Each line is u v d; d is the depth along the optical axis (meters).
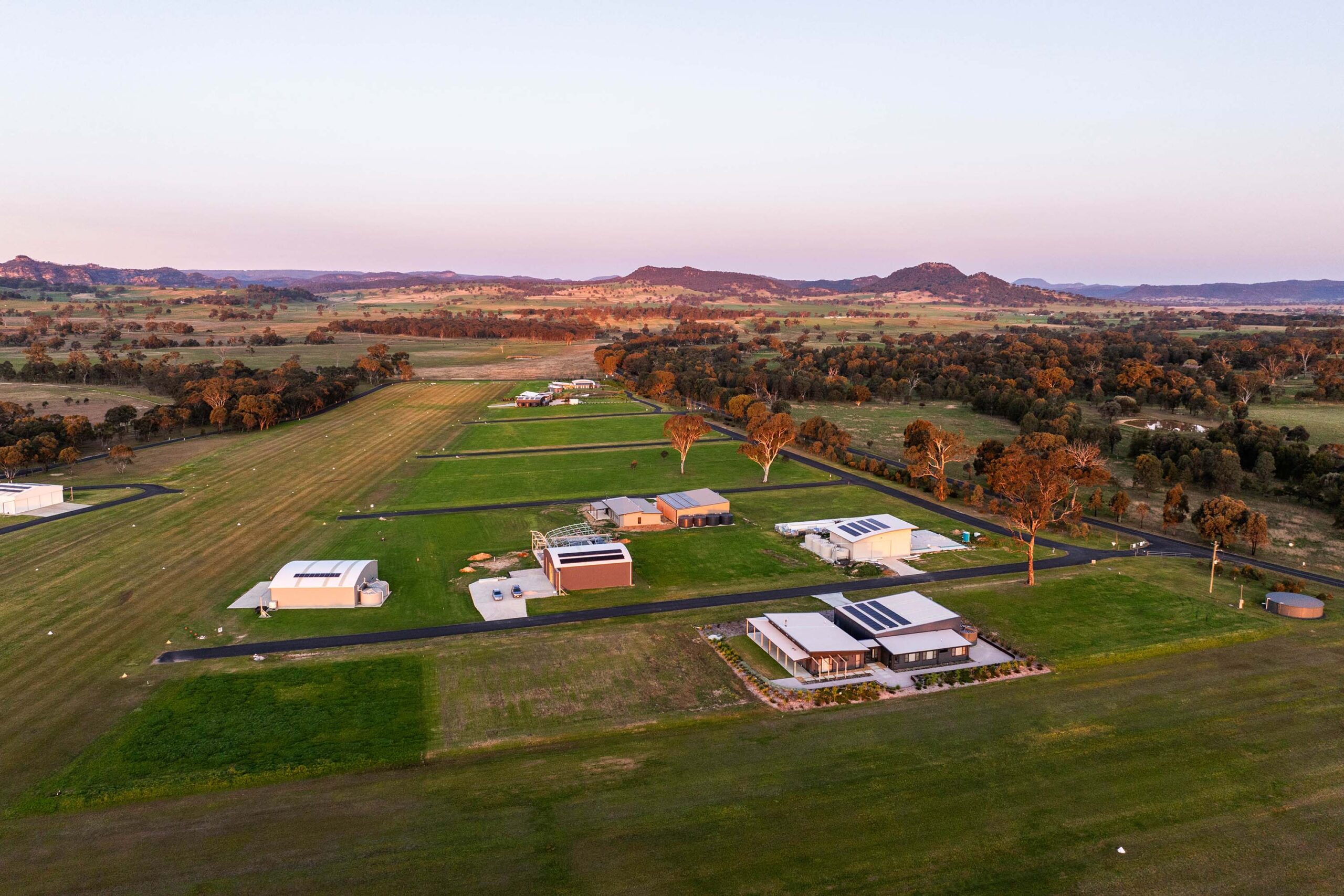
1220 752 44.56
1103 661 57.00
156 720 47.62
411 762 43.47
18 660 56.09
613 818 38.41
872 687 52.22
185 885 33.62
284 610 66.38
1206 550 84.69
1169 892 33.50
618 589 71.88
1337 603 67.94
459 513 97.94
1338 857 35.75
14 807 39.09
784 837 37.03
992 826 37.97
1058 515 96.12
